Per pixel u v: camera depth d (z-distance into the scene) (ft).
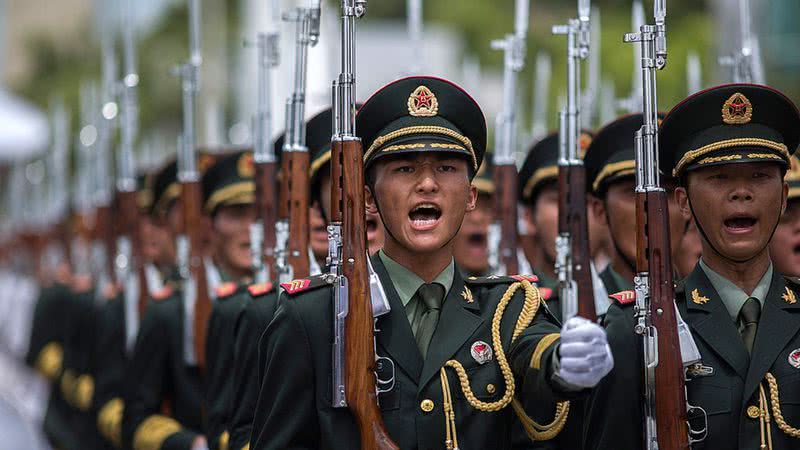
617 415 41.04
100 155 106.63
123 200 76.64
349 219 39.52
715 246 41.98
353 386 39.11
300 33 51.88
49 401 91.15
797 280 43.09
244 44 60.95
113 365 73.61
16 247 179.32
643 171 40.83
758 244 41.60
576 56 52.06
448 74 168.55
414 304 40.52
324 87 80.79
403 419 39.45
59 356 100.68
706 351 41.55
